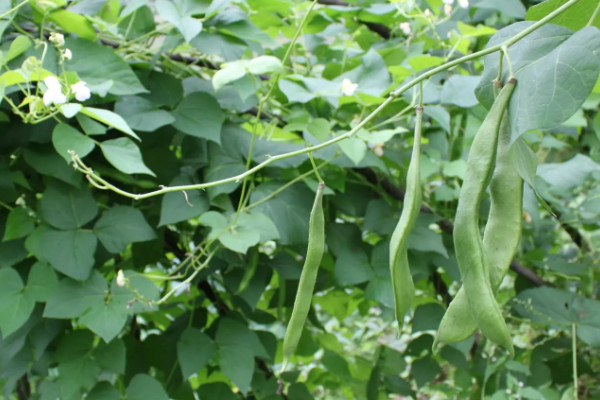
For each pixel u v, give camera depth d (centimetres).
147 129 109
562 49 72
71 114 95
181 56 124
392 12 135
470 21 146
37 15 111
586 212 144
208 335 119
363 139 110
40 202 109
